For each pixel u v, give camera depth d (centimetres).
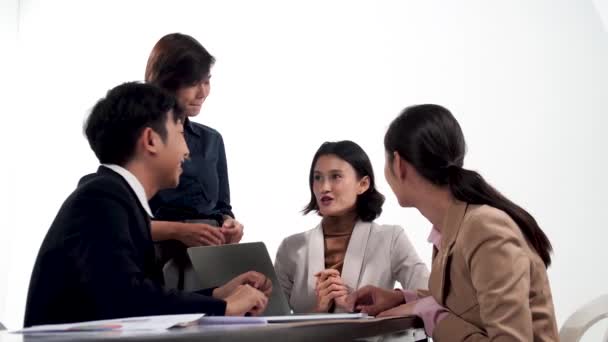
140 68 373
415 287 202
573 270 299
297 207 345
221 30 363
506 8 316
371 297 171
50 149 378
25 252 374
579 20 305
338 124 341
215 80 361
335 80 343
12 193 377
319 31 348
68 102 379
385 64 335
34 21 386
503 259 129
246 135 355
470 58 320
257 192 351
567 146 304
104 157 137
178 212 201
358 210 215
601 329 291
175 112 141
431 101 325
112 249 117
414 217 324
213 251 162
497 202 142
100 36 379
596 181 299
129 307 114
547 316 135
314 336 100
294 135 348
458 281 139
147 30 374
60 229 121
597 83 301
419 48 329
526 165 309
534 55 311
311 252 212
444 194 146
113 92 139
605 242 296
